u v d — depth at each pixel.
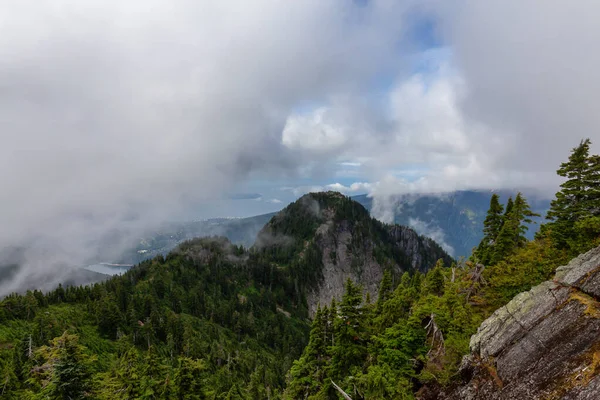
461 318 28.83
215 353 116.94
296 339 165.12
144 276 175.25
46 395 23.56
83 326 107.19
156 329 121.38
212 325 146.25
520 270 29.91
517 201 46.47
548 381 15.95
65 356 24.06
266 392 94.94
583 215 29.66
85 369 24.94
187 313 154.38
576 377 14.66
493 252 45.22
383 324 39.88
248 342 147.50
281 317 184.00
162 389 29.92
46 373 24.22
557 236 30.89
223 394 74.62
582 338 15.90
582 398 13.63
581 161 31.77
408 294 53.19
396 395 26.05
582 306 17.36
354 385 29.06
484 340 22.98
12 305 101.25
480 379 21.12
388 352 29.67
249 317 172.38
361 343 36.88
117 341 106.31
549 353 17.11
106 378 30.48
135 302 134.25
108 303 115.25
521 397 16.84
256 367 116.81
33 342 84.75
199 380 30.81
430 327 32.53
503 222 49.41
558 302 19.36
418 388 27.72
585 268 19.58
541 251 30.83
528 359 18.19
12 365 70.25
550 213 32.62
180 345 118.38
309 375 38.75
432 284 49.44
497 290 31.02
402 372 28.12
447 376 24.39
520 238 45.69
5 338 85.88
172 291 164.00
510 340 20.73
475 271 38.97
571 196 32.50
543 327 18.78
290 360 129.75
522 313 21.42
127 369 33.69
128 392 30.78
